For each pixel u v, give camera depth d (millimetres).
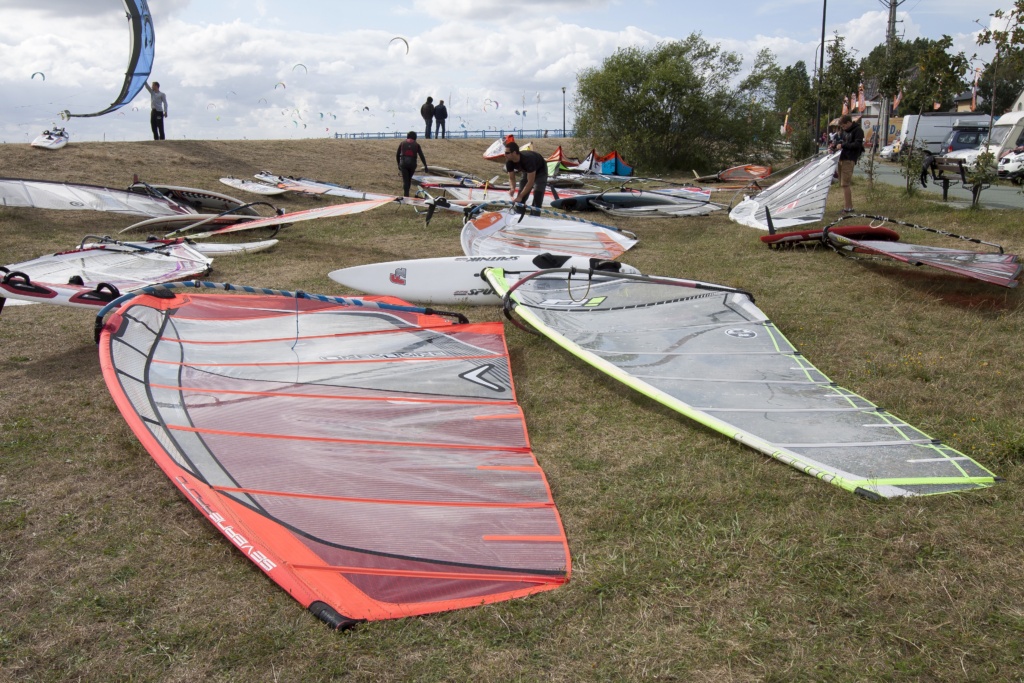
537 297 6863
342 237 11547
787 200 11555
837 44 27531
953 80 16734
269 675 2494
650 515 3473
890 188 15742
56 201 10891
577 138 28500
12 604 2873
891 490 3527
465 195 15312
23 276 5613
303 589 2811
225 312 5555
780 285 7809
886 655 2529
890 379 5051
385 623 2705
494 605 2803
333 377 4871
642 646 2600
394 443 4043
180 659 2574
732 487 3705
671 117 26922
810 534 3250
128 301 4961
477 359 5414
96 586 2984
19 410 4727
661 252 10055
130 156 16438
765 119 27734
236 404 4277
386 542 3098
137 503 3641
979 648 2539
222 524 3102
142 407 3945
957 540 3145
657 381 4867
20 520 3451
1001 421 4281
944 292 7164
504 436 4273
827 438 4086
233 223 11258
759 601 2822
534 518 3385
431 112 26203
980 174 11477
